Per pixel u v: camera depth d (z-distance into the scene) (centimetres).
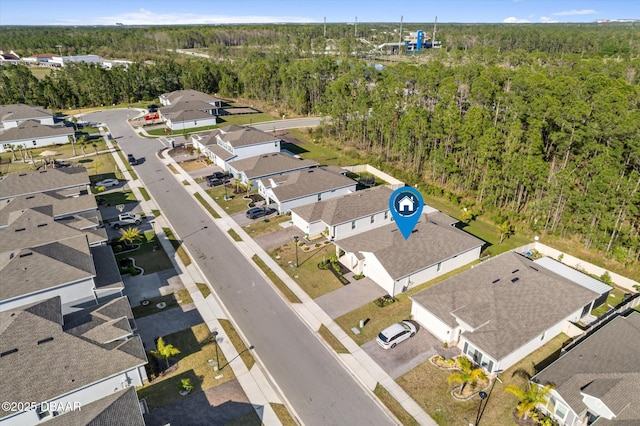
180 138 8344
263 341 3116
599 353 2712
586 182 4369
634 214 4038
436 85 7681
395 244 3834
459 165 5738
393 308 3459
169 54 18025
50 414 2403
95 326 2828
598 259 4147
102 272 3628
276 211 5169
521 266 3528
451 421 2467
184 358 2938
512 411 2531
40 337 2605
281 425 2444
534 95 5859
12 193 5041
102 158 7225
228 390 2681
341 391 2680
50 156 7231
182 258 4219
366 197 4869
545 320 2995
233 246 4438
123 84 11875
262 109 11031
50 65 17312
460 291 3288
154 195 5731
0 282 3141
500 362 2738
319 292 3669
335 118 7969
